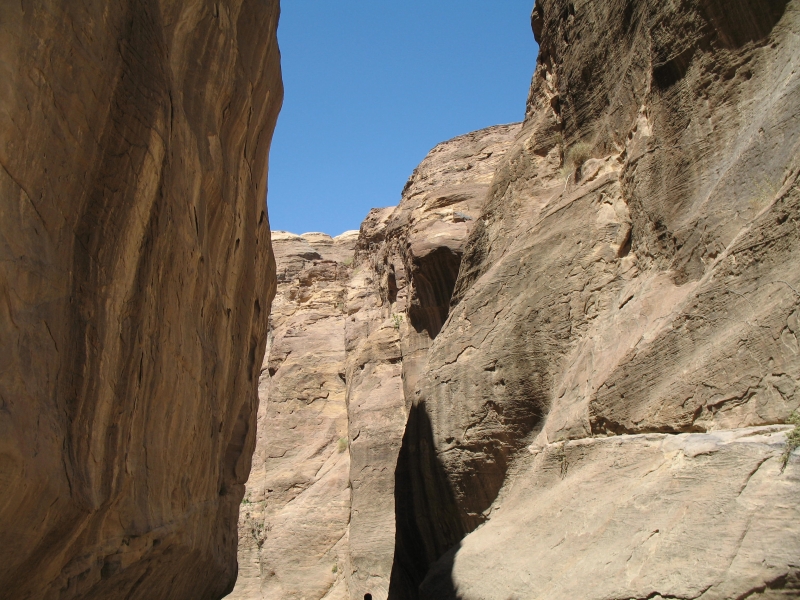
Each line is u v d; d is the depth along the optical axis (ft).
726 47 36.09
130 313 26.43
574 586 28.32
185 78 34.12
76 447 22.20
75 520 22.02
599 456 34.19
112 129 25.12
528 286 49.01
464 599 37.58
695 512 25.44
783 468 23.59
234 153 43.32
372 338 114.62
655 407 31.48
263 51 45.78
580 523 31.86
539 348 45.88
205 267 36.96
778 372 25.95
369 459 103.81
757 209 30.53
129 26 26.50
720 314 29.76
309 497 125.70
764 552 22.02
